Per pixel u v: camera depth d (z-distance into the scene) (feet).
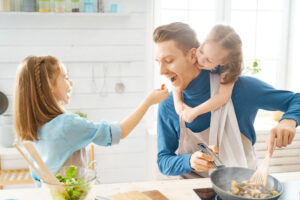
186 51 3.99
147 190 3.50
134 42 8.58
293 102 3.91
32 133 3.80
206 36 3.96
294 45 9.45
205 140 4.29
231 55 3.91
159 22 8.87
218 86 4.08
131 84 8.77
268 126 8.51
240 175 3.24
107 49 8.50
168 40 3.96
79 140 3.84
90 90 8.63
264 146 8.28
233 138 4.18
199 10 9.14
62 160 3.87
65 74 4.21
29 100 3.80
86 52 8.43
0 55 8.11
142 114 4.15
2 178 7.86
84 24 8.30
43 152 3.86
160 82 9.01
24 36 8.11
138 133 9.02
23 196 3.33
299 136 8.47
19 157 8.70
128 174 9.18
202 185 3.62
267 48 9.74
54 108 3.91
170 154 4.47
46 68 3.93
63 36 8.27
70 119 3.75
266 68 9.81
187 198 3.29
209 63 3.98
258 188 2.95
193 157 3.81
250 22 9.51
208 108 4.09
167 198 3.27
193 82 4.14
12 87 8.30
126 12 8.34
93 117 8.75
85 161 4.47
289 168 8.59
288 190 3.34
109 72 8.63
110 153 8.99
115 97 8.76
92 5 7.96
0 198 3.27
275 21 9.62
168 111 4.48
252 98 4.12
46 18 8.11
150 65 8.73
